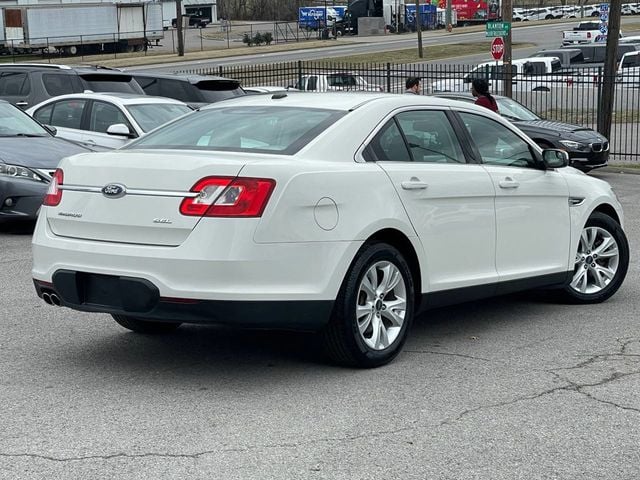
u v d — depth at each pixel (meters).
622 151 23.20
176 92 19.16
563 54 42.94
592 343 7.04
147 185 5.74
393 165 6.42
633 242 11.62
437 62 52.44
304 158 5.97
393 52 60.31
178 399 5.69
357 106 6.54
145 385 5.96
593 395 5.79
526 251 7.45
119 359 6.55
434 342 7.05
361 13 81.62
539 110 30.50
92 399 5.69
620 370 6.32
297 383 6.00
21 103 16.06
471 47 62.44
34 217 11.57
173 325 7.31
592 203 8.11
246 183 5.59
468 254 6.91
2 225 12.70
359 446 4.94
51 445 4.95
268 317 5.64
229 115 6.76
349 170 6.08
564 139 17.98
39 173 11.67
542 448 4.93
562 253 7.85
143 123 14.63
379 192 6.20
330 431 5.16
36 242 6.20
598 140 18.23
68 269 5.95
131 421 5.31
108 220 5.83
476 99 16.02
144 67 53.09
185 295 5.54
